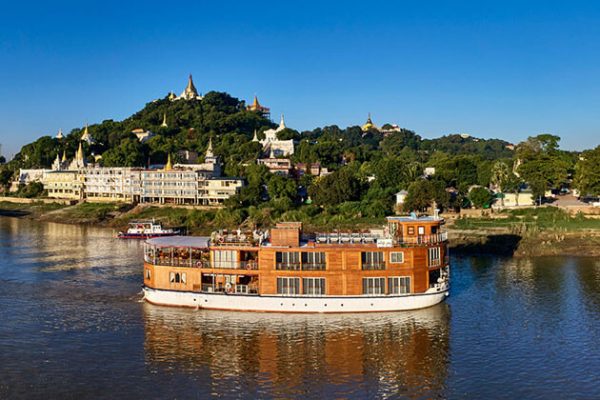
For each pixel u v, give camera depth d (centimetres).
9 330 7381
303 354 6562
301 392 5709
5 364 6325
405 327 7325
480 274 10375
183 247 8069
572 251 12400
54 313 8044
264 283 7738
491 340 6944
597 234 13438
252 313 7775
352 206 17538
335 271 7619
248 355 6544
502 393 5659
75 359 6469
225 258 7912
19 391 5703
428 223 7988
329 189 18500
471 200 17125
